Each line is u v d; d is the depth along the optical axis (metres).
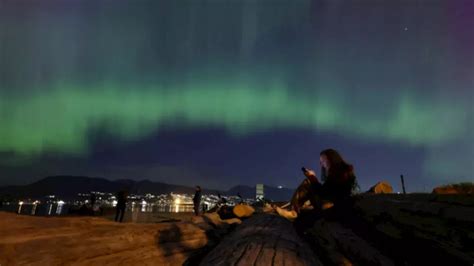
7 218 2.63
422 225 2.66
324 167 4.78
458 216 2.25
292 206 5.05
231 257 2.87
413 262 2.75
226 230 6.16
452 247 2.30
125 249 3.15
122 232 3.42
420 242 2.69
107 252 2.94
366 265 3.03
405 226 2.91
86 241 2.83
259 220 5.27
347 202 4.37
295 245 3.44
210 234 5.20
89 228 3.20
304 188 5.00
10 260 2.17
